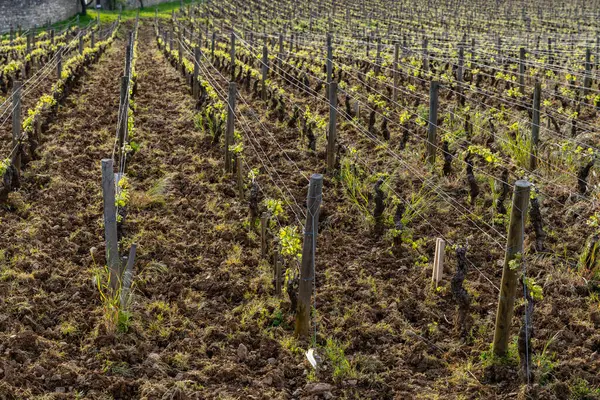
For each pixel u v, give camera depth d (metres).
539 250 6.86
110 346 5.26
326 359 5.26
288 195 8.44
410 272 6.64
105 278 6.25
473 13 38.72
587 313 5.79
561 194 8.22
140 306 5.87
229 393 4.79
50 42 24.72
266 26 34.81
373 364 5.17
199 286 6.31
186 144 10.73
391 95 13.70
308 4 43.56
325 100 12.97
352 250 7.08
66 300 5.94
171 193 8.51
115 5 45.19
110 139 10.91
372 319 5.84
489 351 5.29
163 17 42.38
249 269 6.62
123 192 7.10
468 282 6.36
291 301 5.78
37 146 10.02
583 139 10.27
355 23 34.09
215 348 5.36
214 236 7.32
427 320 5.80
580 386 4.85
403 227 7.26
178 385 4.79
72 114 12.41
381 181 7.27
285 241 5.90
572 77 13.96
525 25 32.31
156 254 6.88
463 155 8.66
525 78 15.26
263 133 11.17
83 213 7.81
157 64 20.59
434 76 14.92
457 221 7.72
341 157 9.51
